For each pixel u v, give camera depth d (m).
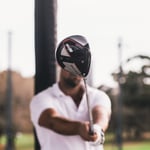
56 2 3.38
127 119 70.12
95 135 2.76
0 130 63.28
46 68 3.35
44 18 3.35
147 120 70.62
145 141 70.81
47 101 2.89
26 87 65.31
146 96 66.06
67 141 2.85
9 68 46.03
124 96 66.62
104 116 2.88
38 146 3.20
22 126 66.38
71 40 2.84
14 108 65.12
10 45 46.50
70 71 2.85
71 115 2.91
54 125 2.83
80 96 2.94
